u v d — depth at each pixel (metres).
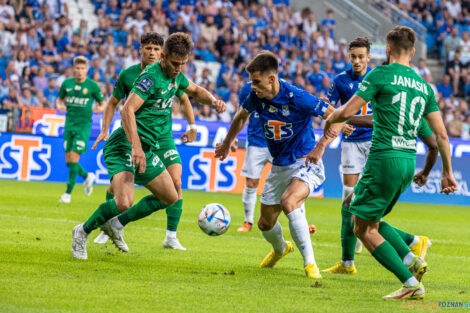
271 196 10.07
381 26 44.12
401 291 8.20
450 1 45.12
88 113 19.80
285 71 37.78
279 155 9.97
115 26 36.31
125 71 11.84
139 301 7.36
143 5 37.44
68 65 34.28
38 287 7.80
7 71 32.16
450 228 19.55
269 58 9.25
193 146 26.47
